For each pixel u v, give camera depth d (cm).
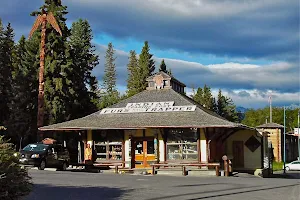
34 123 5094
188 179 2462
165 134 3309
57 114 4694
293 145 7406
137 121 3350
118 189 1808
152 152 3362
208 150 3206
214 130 3366
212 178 2606
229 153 4047
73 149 4097
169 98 3684
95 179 2280
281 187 2073
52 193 1633
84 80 5775
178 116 3353
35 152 2939
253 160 4009
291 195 1734
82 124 3428
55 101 4659
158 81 3866
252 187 2038
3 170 1158
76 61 5178
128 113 3578
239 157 4041
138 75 7494
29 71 5125
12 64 5694
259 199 1595
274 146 6097
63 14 4803
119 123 3353
